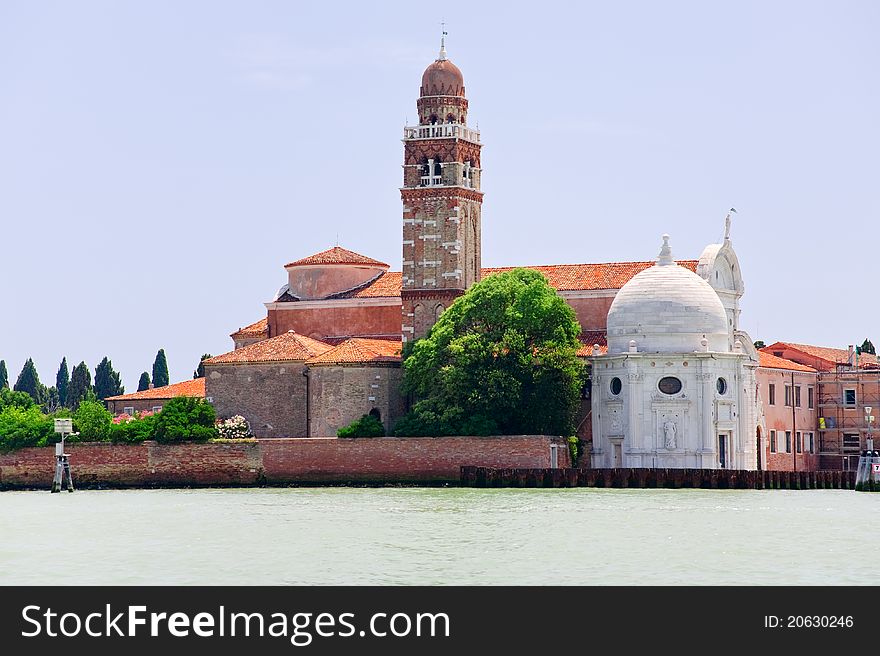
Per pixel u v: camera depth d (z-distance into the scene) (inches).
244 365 6333.7
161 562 3280.0
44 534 3863.2
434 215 6486.2
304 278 7017.7
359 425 6003.9
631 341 6127.0
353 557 3321.9
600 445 6225.4
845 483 5733.3
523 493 5319.9
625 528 3882.9
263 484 5979.3
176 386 7455.7
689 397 6077.8
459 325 6107.3
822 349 7829.7
